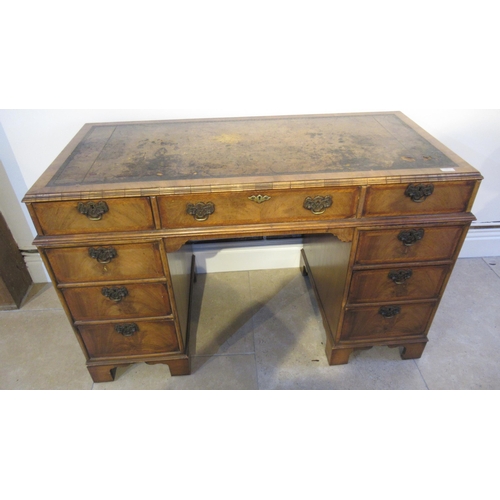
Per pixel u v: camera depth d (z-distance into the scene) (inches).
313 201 39.8
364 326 51.7
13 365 57.1
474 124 60.8
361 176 38.6
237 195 38.8
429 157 42.6
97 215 38.5
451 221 41.9
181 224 40.4
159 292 45.6
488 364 56.6
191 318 64.1
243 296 68.9
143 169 40.8
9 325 63.7
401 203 40.8
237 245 71.7
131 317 47.6
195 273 72.5
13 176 59.9
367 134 49.1
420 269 46.1
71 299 45.2
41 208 37.8
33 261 69.6
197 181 38.1
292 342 60.1
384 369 55.8
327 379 54.4
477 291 69.4
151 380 54.8
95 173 40.2
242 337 61.1
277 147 45.6
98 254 41.2
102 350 50.9
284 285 71.3
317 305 66.1
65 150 45.7
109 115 56.1
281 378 54.7
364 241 43.0
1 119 54.6
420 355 56.9
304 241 70.5
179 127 52.2
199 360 57.4
